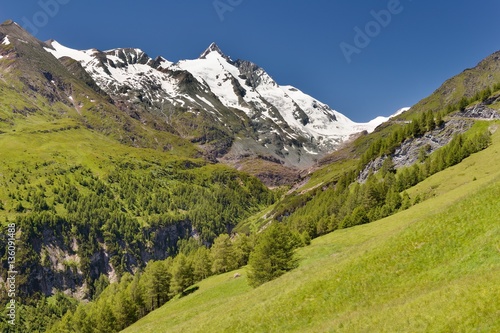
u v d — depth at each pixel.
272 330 35.53
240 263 118.25
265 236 68.75
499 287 22.34
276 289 45.81
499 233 31.62
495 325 19.44
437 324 22.03
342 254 49.72
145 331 60.84
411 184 150.38
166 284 113.12
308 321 34.56
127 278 160.38
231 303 50.31
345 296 35.75
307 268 51.06
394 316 25.66
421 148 185.25
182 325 49.50
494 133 160.50
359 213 115.38
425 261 35.12
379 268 37.41
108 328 100.19
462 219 37.72
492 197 38.00
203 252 126.06
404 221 76.75
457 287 25.34
